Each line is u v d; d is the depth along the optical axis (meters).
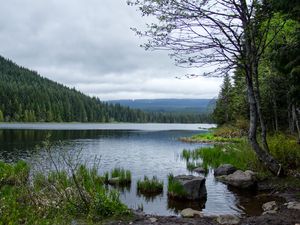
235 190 13.23
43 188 9.41
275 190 12.13
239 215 9.61
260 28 13.74
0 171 12.62
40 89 167.25
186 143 43.78
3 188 9.57
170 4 12.09
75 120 159.75
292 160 14.39
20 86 159.62
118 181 15.10
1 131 66.00
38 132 64.19
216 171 17.03
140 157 27.14
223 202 11.49
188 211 9.80
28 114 133.00
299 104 13.68
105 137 55.34
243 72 14.45
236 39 13.00
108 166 21.56
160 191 13.50
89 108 171.62
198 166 20.45
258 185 13.03
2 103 134.25
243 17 12.72
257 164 14.92
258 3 12.47
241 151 17.88
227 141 43.59
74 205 8.71
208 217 9.02
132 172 19.06
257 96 13.95
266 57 14.37
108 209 8.85
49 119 140.50
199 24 12.48
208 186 14.21
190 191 12.14
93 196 9.07
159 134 69.69
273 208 9.73
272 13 12.59
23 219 6.49
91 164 21.89
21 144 36.69
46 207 8.07
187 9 12.18
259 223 8.09
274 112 32.59
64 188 9.13
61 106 150.12
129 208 9.91
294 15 11.53
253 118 13.48
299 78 11.90
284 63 12.14
